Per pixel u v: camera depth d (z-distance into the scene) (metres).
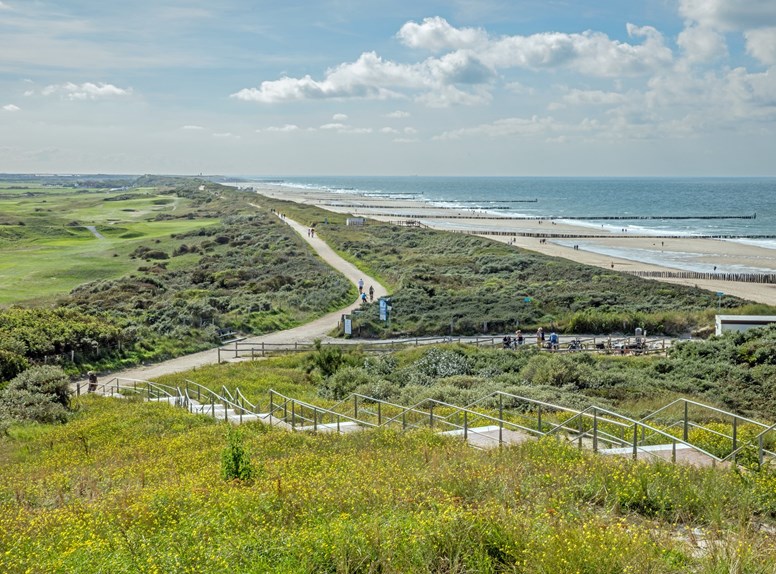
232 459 12.56
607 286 60.62
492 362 34.84
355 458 13.46
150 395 31.12
